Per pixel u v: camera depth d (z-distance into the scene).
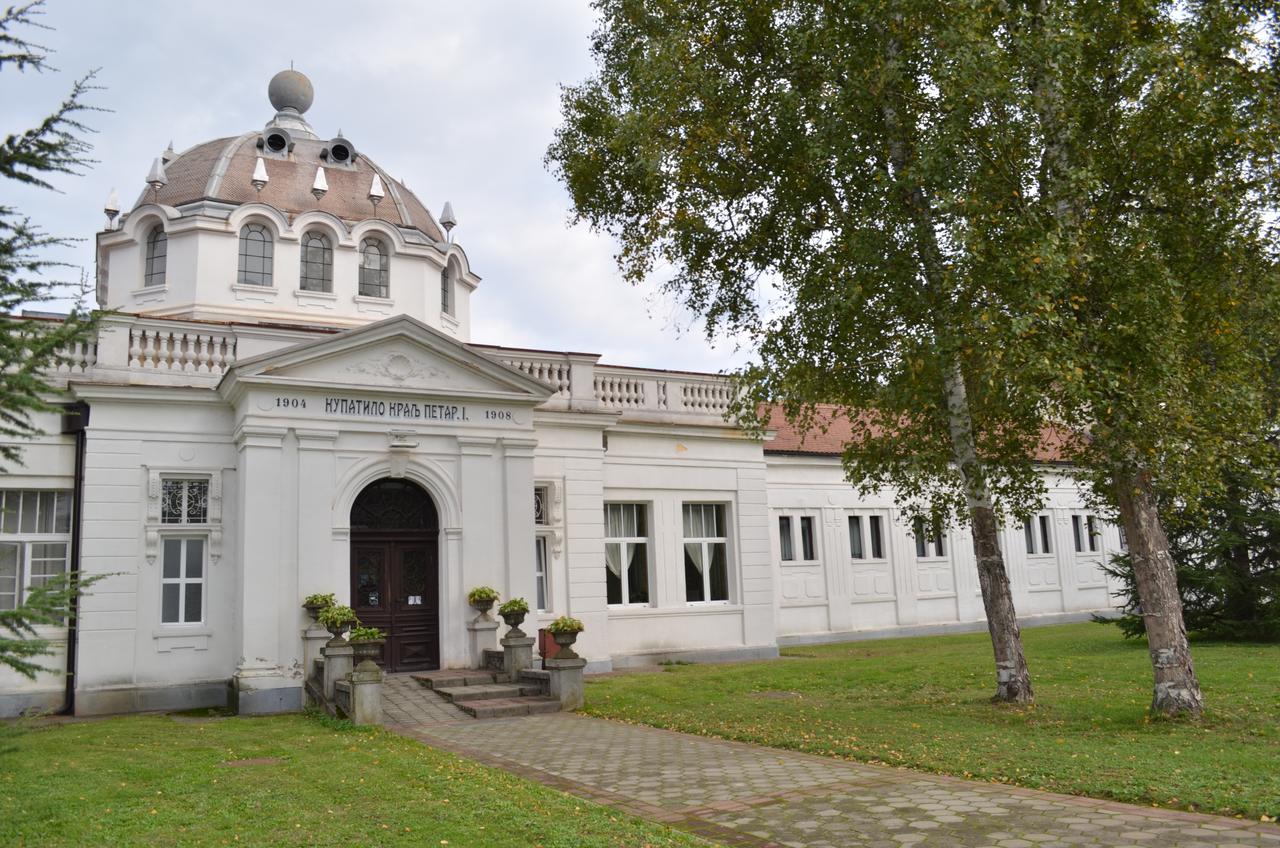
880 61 12.31
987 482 15.88
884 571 29.09
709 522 23.77
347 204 24.84
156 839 7.46
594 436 21.41
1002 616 13.84
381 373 17.81
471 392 18.47
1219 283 11.91
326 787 9.37
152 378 17.50
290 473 16.97
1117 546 34.75
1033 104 11.33
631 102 14.86
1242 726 11.05
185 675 16.83
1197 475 11.11
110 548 16.62
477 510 18.38
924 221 12.39
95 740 12.77
